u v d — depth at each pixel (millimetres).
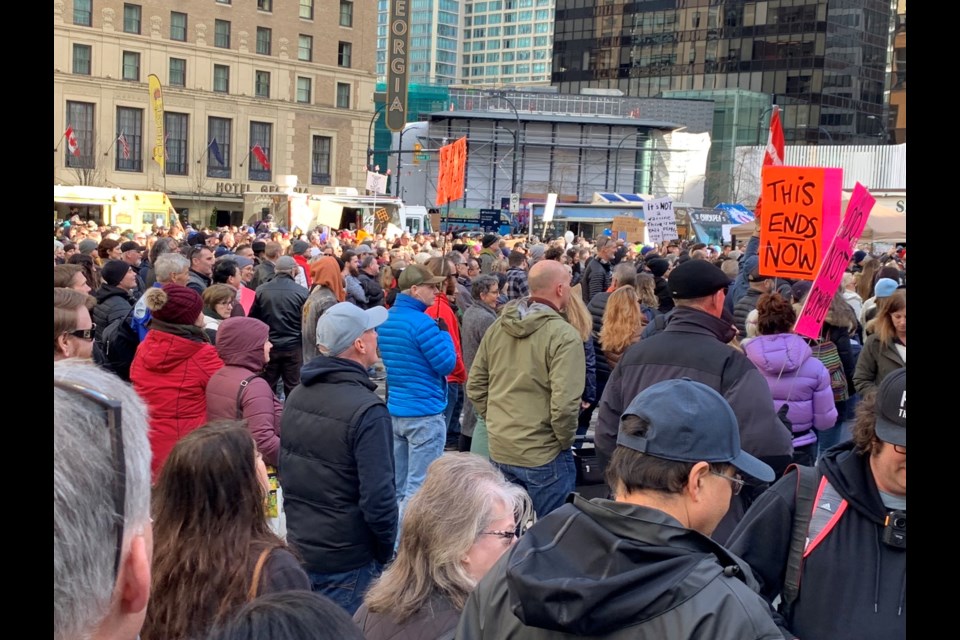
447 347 6621
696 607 1855
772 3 89312
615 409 4473
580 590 1848
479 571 2844
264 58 60062
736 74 91812
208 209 58500
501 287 12742
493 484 2912
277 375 9953
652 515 1998
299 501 4098
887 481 2607
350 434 3988
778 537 2744
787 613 2752
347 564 4047
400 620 2805
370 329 4262
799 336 5516
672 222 19844
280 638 1397
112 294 7887
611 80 100375
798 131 88000
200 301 5027
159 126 43562
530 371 5355
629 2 98312
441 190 25781
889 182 45719
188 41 57094
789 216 6512
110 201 31828
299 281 13305
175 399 4879
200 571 2707
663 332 4461
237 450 2830
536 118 66438
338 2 63094
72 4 52688
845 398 6996
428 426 6656
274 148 61094
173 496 2797
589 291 12953
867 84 91062
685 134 70312
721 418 2188
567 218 53969
